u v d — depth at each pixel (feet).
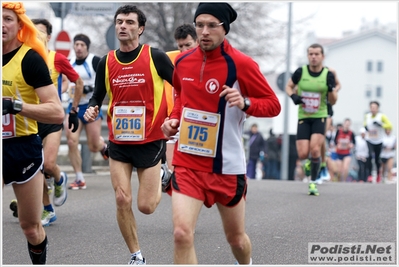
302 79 48.73
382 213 41.01
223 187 22.63
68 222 37.86
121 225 27.81
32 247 25.41
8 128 23.77
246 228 35.96
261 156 104.12
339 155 88.17
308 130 49.26
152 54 28.86
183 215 21.88
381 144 84.02
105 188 51.98
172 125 23.22
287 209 42.45
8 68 23.53
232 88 22.26
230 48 22.70
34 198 24.35
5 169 23.94
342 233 34.73
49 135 38.01
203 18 22.26
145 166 28.43
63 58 39.68
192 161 22.65
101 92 29.37
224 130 22.58
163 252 30.83
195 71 22.79
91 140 49.55
